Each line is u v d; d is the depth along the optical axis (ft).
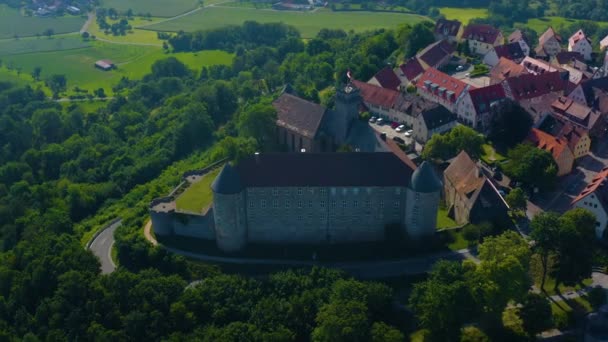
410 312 481.46
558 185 636.89
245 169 540.93
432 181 520.01
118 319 483.92
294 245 561.84
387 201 542.16
